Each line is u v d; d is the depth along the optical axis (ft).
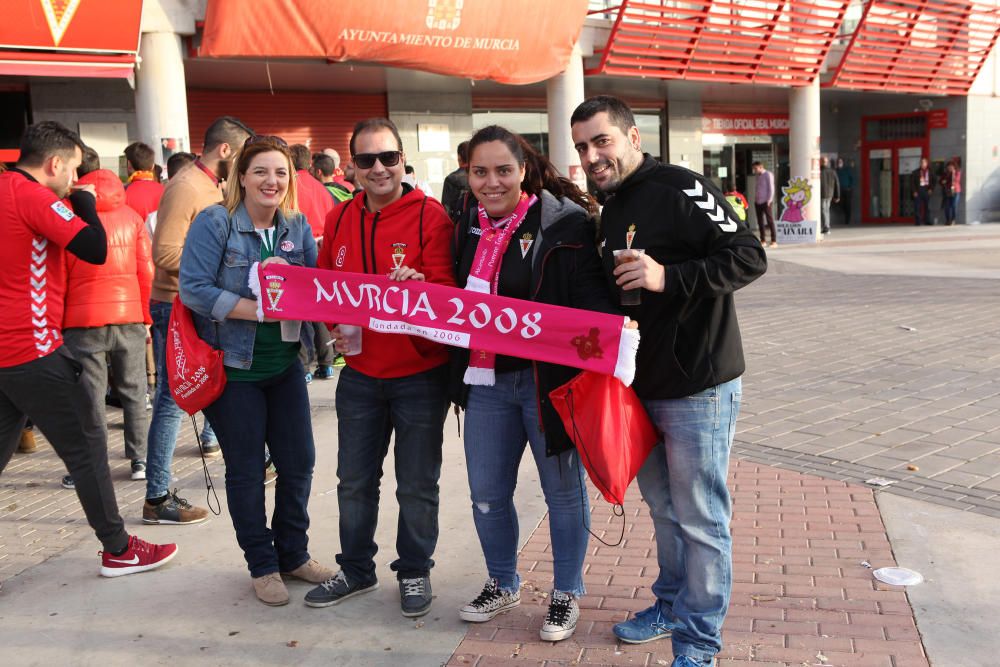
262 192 12.05
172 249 15.51
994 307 34.40
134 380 18.31
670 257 9.52
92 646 11.53
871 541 13.62
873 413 20.63
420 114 54.90
